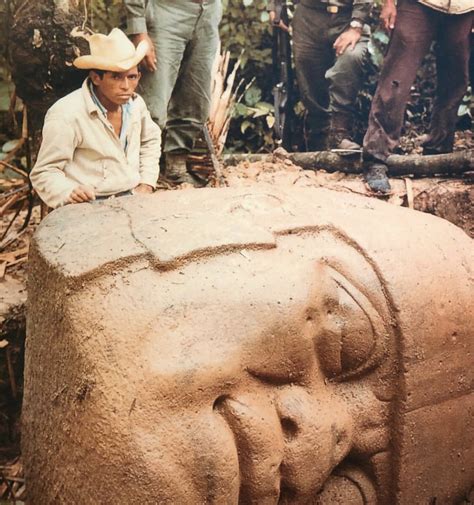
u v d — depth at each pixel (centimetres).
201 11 348
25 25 299
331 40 435
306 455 210
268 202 244
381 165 411
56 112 270
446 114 429
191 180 392
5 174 430
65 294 209
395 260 228
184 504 193
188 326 199
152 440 191
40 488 229
